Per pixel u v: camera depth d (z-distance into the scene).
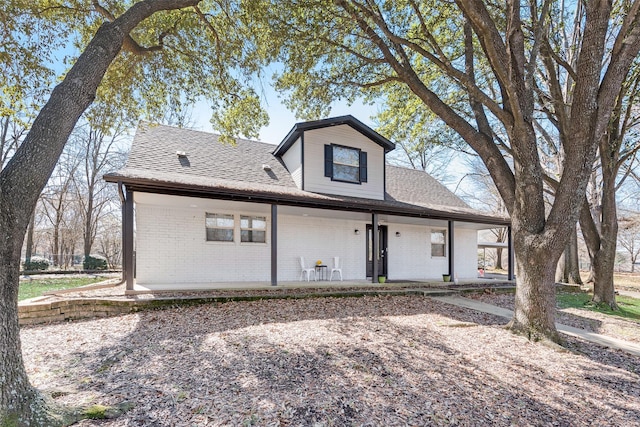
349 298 8.54
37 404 2.57
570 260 15.36
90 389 3.25
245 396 3.21
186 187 7.19
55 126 2.77
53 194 20.92
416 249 13.23
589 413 3.37
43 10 5.43
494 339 5.49
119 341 4.80
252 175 10.01
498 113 5.72
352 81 8.29
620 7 7.43
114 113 7.74
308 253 11.05
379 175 11.77
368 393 3.43
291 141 10.96
